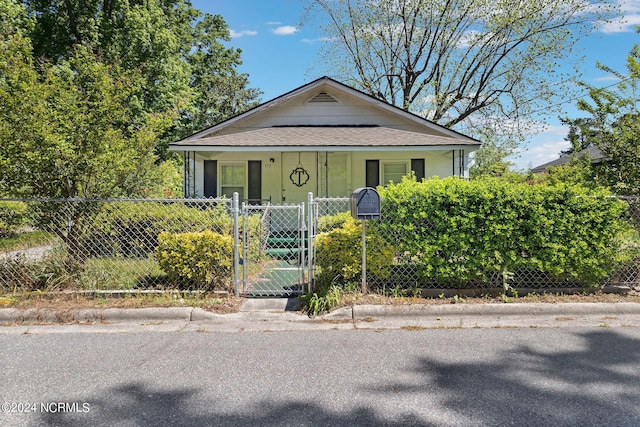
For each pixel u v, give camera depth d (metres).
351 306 4.91
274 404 2.79
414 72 19.94
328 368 3.39
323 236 5.55
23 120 5.38
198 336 4.23
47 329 4.46
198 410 2.71
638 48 6.33
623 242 5.32
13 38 6.28
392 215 5.34
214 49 29.20
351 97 11.83
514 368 3.36
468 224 5.16
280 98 11.48
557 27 16.56
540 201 5.20
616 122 6.26
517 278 5.47
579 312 4.89
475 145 9.80
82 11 20.58
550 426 2.50
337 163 11.73
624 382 3.08
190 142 10.03
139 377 3.22
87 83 6.05
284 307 5.11
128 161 6.16
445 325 4.55
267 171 11.79
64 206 5.67
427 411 2.68
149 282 5.64
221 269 5.50
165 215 5.82
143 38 19.17
